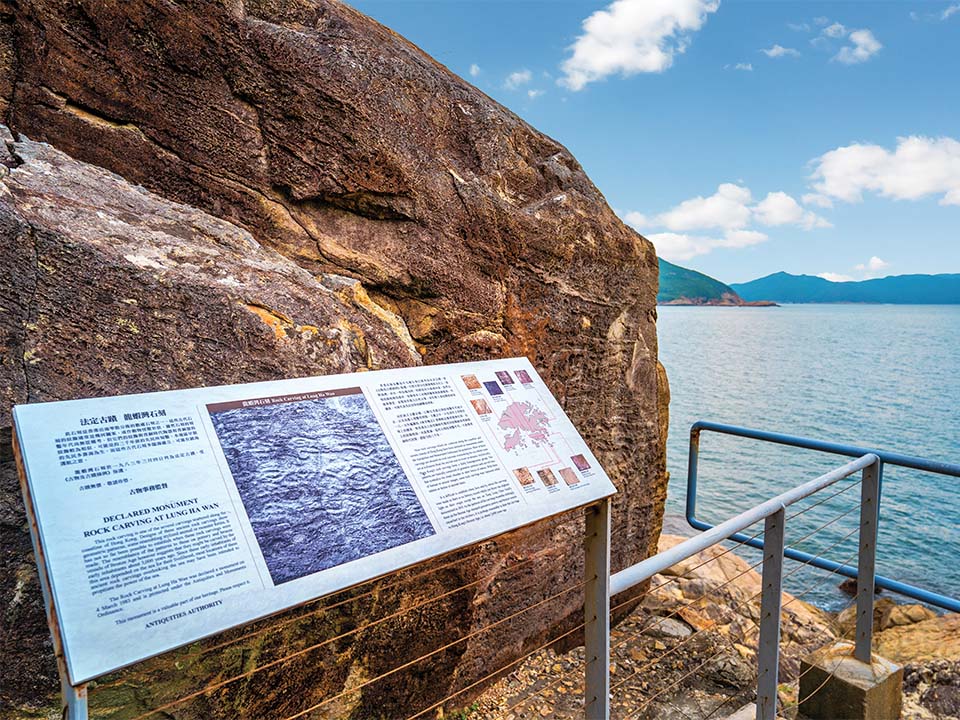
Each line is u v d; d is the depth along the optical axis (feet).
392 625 7.54
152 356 5.83
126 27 7.36
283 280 6.89
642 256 12.10
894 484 52.44
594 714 5.98
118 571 3.60
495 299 9.78
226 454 4.36
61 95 7.26
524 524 5.24
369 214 8.88
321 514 4.46
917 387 133.90
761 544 12.64
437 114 9.45
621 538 12.31
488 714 9.67
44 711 5.45
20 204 5.71
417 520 4.80
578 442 6.20
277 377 6.35
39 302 5.45
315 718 7.11
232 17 7.80
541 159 11.24
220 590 3.82
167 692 5.93
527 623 10.55
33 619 5.34
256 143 8.11
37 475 3.67
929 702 10.79
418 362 8.09
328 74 8.34
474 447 5.52
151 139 7.63
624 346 11.87
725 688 10.91
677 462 60.70
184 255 6.41
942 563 33.32
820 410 102.73
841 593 20.45
